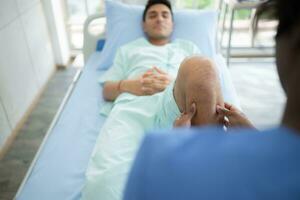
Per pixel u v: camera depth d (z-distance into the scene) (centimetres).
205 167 28
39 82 254
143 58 169
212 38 200
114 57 191
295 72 31
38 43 253
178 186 27
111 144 113
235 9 222
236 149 28
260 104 233
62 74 287
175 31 198
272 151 27
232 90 166
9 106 201
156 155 30
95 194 96
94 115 150
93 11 289
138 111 128
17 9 218
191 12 203
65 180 110
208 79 104
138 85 145
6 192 163
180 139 31
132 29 198
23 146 197
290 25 31
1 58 194
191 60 111
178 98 114
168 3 195
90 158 117
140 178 29
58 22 277
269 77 268
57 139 133
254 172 27
